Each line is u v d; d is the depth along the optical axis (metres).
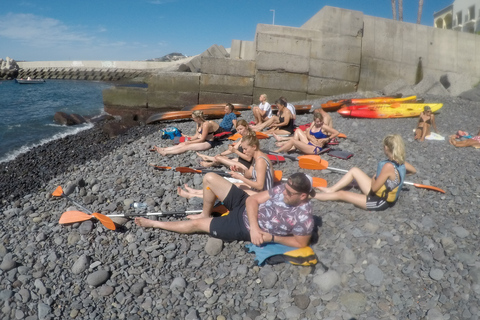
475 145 7.53
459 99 13.20
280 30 14.33
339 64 14.61
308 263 3.62
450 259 3.61
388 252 3.77
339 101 11.75
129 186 6.25
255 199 3.86
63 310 3.40
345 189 5.36
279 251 3.73
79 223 4.79
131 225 4.73
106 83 49.78
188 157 7.68
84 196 5.88
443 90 14.01
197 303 3.41
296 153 7.42
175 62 56.12
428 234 4.02
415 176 5.93
